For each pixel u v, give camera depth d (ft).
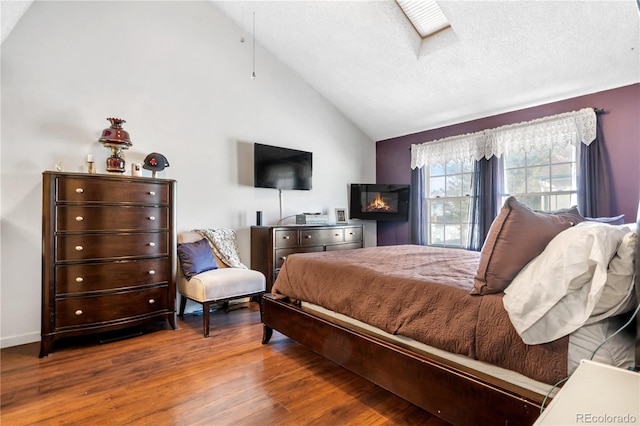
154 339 8.91
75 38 9.53
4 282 8.48
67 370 7.06
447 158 14.73
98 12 9.93
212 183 12.20
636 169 10.13
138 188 9.18
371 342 5.68
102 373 6.92
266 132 13.83
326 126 16.06
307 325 7.20
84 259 8.32
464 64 11.46
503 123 13.26
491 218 13.12
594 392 2.31
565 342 3.65
